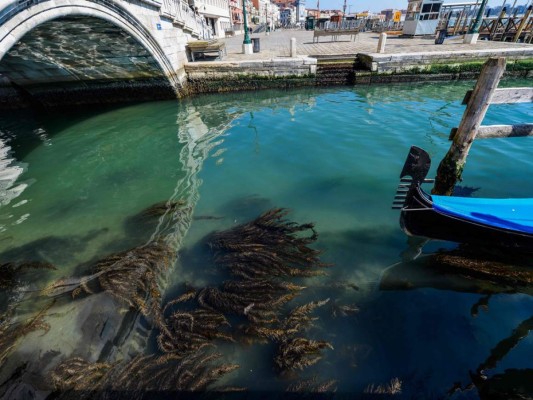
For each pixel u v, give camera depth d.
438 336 3.32
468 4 28.56
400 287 4.00
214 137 10.09
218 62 15.89
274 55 18.28
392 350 3.19
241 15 60.50
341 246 4.86
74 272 4.62
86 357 3.27
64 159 9.21
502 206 4.40
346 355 3.15
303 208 5.99
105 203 6.67
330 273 4.30
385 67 15.77
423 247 4.78
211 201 6.43
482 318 3.51
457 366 3.01
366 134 9.44
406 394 2.77
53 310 3.86
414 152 4.04
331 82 16.50
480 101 4.48
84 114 14.37
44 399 2.86
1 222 6.11
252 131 10.38
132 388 2.89
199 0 30.88
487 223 4.15
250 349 3.28
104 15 9.09
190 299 3.95
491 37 23.97
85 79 14.16
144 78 14.29
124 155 9.23
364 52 17.56
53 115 14.47
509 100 4.50
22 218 6.22
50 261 4.91
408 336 3.33
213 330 3.44
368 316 3.59
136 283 4.20
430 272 4.22
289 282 4.14
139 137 10.67
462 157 5.05
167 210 6.16
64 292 4.16
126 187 7.32
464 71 15.95
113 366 3.12
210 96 15.98
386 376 2.94
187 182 7.30
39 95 15.00
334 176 7.12
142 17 11.30
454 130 5.18
